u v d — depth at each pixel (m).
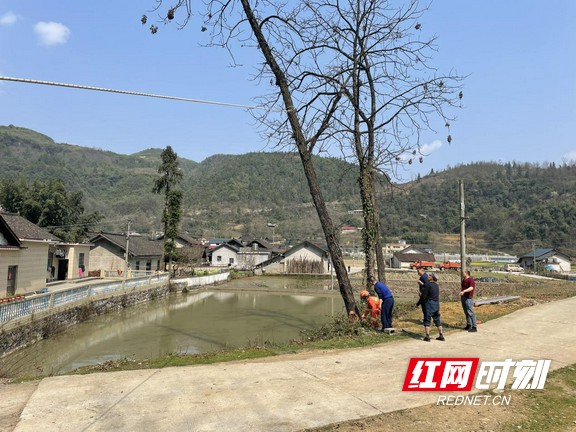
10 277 21.03
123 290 24.50
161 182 44.28
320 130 11.98
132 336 15.93
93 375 6.02
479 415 4.57
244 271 57.81
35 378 5.97
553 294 22.67
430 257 76.88
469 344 8.23
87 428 4.06
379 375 6.08
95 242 43.69
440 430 4.15
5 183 52.00
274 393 5.20
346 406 4.77
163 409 4.61
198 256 60.75
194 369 6.36
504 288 32.06
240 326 18.06
